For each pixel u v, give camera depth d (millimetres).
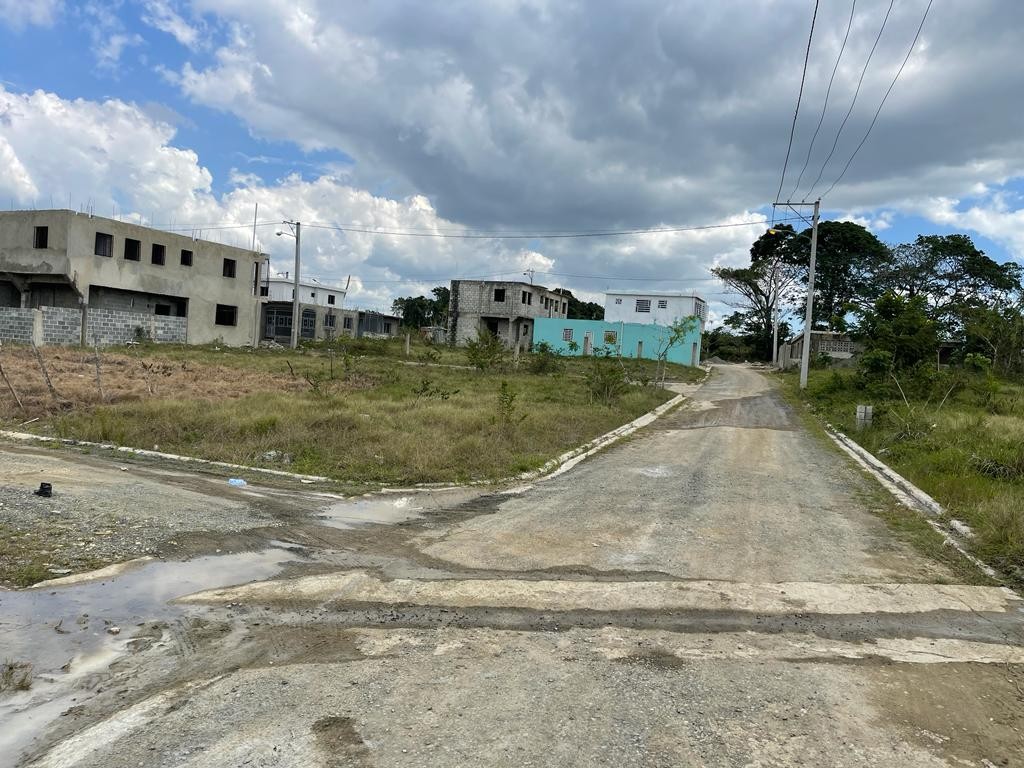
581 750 3193
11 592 5043
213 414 13117
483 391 21312
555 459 11781
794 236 60531
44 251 33594
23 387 16719
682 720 3496
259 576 5645
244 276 44188
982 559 6586
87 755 3109
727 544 6879
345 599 5188
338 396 17438
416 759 3090
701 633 4699
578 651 4363
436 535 7055
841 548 6875
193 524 6902
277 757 3092
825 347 53344
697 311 60531
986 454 11336
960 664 4309
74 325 33188
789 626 4855
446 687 3820
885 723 3537
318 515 7703
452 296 58156
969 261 53656
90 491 7941
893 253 57125
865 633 4773
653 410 21578
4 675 3875
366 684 3844
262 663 4113
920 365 23562
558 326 52500
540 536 7059
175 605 4984
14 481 8211
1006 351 33000
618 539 6984
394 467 10406
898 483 10680
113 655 4184
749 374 45438
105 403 15148
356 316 64750
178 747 3176
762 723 3488
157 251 38406
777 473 11406
